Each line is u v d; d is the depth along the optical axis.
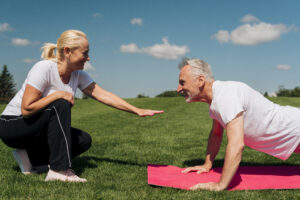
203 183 2.96
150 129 9.34
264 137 3.20
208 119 13.34
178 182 3.15
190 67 3.08
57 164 3.07
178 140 7.00
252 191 2.91
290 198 2.73
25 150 3.40
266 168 3.94
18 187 2.86
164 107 22.38
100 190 2.85
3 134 3.17
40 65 3.13
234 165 2.80
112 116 14.66
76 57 3.13
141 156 5.00
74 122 11.66
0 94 78.88
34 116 3.08
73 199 2.55
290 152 3.31
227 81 3.13
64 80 3.32
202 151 5.54
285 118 3.17
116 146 6.04
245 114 3.02
